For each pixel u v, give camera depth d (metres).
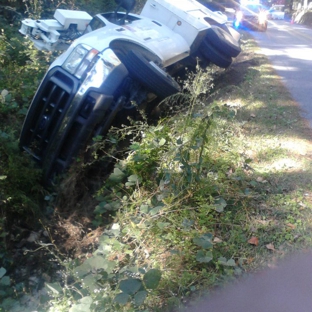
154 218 4.46
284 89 8.36
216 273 3.88
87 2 13.00
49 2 12.02
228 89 8.41
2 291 4.20
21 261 4.91
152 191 5.04
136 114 6.13
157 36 7.47
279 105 7.29
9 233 5.13
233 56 8.54
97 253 4.29
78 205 5.64
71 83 5.90
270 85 8.59
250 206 4.65
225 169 5.14
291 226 4.30
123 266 4.15
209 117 5.01
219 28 8.85
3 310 3.97
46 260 4.91
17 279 4.69
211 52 8.27
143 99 6.09
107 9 13.34
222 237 4.32
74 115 5.71
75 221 5.41
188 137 5.11
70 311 3.38
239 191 4.80
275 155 5.53
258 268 3.90
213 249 4.13
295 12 44.78
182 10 8.34
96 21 7.89
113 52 6.03
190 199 4.71
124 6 8.04
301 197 4.71
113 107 5.84
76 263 4.34
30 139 6.14
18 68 8.55
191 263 4.03
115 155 5.94
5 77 8.24
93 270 3.77
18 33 10.06
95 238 4.96
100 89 5.74
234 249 4.12
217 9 26.28
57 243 5.14
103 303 3.43
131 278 3.55
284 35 20.61
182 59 7.80
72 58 6.14
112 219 5.04
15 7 11.38
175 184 4.80
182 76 8.09
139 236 4.31
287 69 10.40
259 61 11.09
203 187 4.76
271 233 4.27
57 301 3.73
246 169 5.18
